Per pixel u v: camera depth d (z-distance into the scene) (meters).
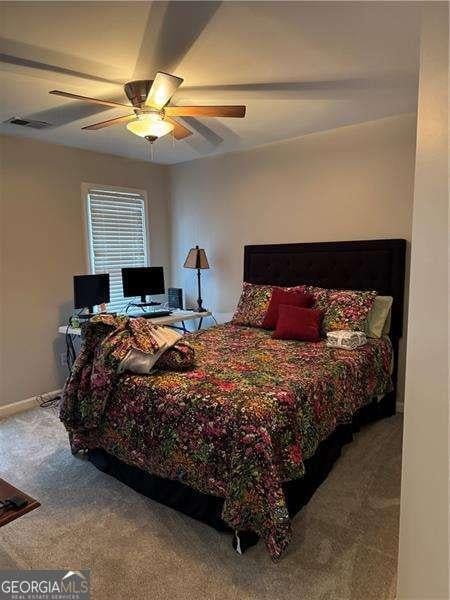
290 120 3.27
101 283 3.91
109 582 1.69
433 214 1.11
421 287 1.17
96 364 2.36
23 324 3.62
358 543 1.88
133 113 2.76
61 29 1.82
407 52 2.09
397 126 3.26
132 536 1.97
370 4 1.65
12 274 3.52
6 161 3.43
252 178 4.18
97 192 4.18
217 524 1.98
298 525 2.01
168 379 2.23
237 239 4.39
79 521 2.09
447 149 1.06
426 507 1.18
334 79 2.44
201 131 3.51
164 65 2.21
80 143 3.78
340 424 2.50
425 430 1.17
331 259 3.65
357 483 2.36
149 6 1.65
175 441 2.01
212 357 2.69
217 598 1.61
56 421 3.34
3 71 2.24
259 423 1.79
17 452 2.82
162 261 5.00
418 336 1.19
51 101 2.69
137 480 2.33
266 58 2.14
